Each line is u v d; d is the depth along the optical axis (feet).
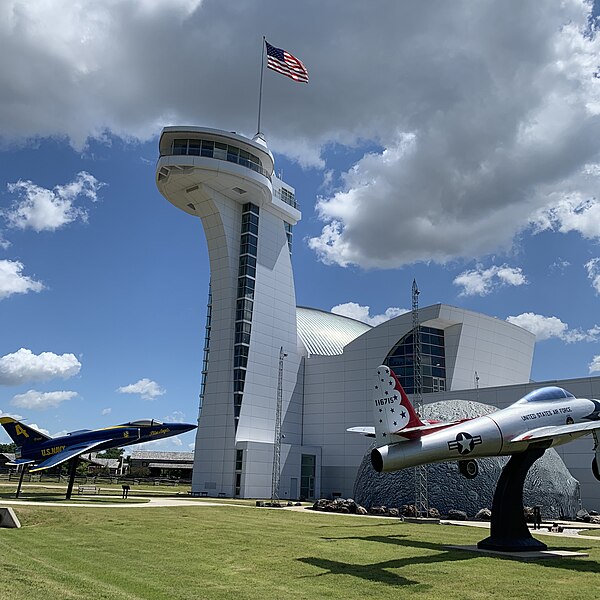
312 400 232.94
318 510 132.77
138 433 173.88
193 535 73.41
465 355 210.79
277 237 233.35
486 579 46.55
